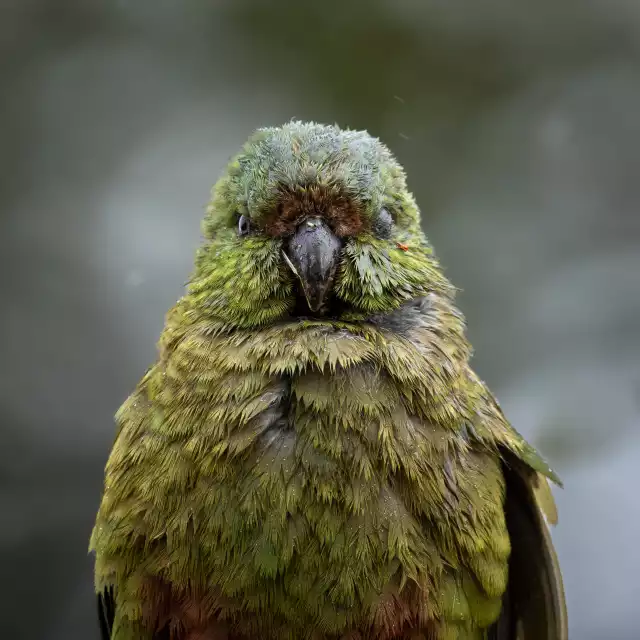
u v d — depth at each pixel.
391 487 5.99
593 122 14.32
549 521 6.88
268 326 6.40
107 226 12.84
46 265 12.41
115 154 13.57
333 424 5.94
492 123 14.52
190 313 6.64
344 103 14.66
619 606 10.33
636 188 13.87
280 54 14.72
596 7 14.78
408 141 14.48
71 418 11.62
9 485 11.31
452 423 6.22
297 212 6.46
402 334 6.43
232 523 5.90
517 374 12.39
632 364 12.20
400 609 5.98
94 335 12.05
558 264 13.30
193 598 6.02
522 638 7.06
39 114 13.63
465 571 6.17
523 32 14.77
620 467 11.31
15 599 10.91
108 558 6.26
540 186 14.02
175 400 6.18
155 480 6.08
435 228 13.82
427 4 14.78
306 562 5.88
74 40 14.25
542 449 11.62
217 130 13.95
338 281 6.46
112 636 6.46
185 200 13.27
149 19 14.48
